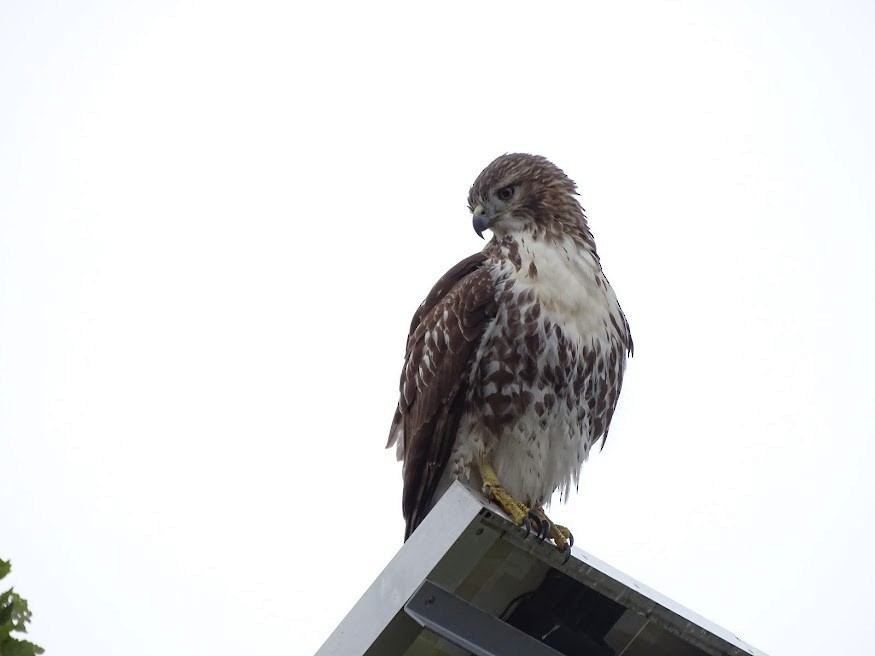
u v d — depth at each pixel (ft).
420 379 42.70
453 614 30.04
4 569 24.80
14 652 24.03
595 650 33.12
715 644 33.37
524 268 42.34
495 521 30.60
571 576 32.24
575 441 42.22
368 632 29.35
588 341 41.83
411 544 29.84
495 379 41.47
